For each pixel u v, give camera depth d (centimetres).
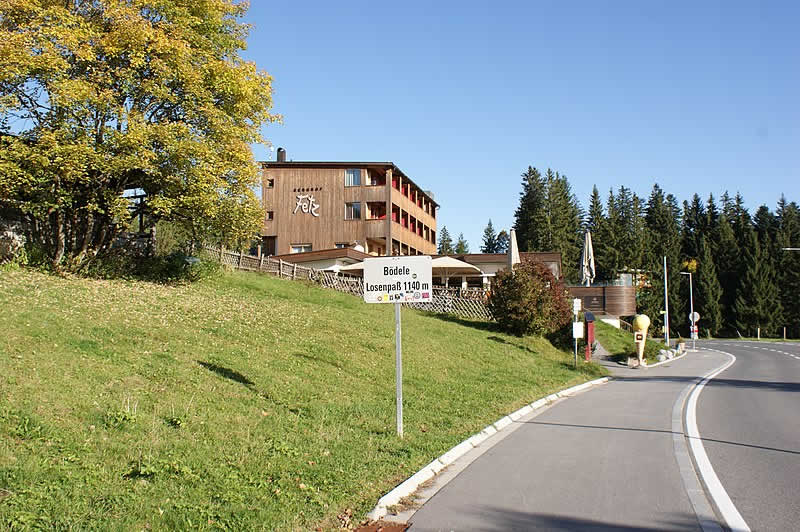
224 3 2128
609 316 4800
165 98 1919
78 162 1639
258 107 2184
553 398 1574
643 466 816
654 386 1941
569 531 554
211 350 1205
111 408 763
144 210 2048
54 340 1019
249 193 2094
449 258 3641
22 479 534
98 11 1914
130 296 1628
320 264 4034
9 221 1855
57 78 1670
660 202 9731
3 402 703
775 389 1820
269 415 898
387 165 4606
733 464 826
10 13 1708
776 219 9219
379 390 1258
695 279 8106
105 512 503
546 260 4812
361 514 589
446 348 1973
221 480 616
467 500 655
